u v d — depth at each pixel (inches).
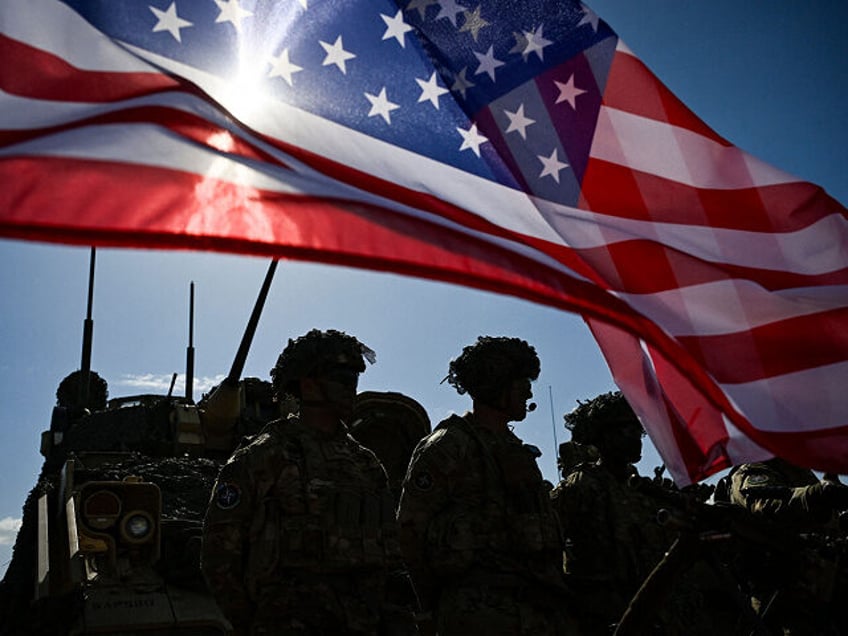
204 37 147.8
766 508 246.5
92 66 133.2
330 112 156.0
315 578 200.7
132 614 260.4
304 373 217.6
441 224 131.0
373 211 125.0
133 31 142.0
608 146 184.4
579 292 141.4
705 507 175.8
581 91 185.6
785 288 184.7
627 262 172.7
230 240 113.6
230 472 204.2
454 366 248.2
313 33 162.1
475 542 221.3
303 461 208.7
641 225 182.1
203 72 145.2
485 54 180.5
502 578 220.1
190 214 112.4
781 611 265.6
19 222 104.0
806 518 241.9
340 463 213.5
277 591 197.9
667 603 284.0
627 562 280.7
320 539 202.2
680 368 158.6
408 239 125.3
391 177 153.3
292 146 144.3
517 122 175.8
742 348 171.0
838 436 170.1
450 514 223.9
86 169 110.3
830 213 190.1
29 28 132.1
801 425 171.3
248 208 116.6
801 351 172.2
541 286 136.3
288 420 217.2
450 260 127.9
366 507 211.5
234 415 418.3
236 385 412.5
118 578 272.1
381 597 211.9
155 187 112.7
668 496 172.1
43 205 106.0
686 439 179.6
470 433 233.5
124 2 143.3
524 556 224.7
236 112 142.9
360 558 205.3
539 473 235.5
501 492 228.1
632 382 181.5
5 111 122.9
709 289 172.6
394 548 214.8
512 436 243.3
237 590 199.9
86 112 124.1
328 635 199.0
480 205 162.6
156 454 423.5
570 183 178.1
